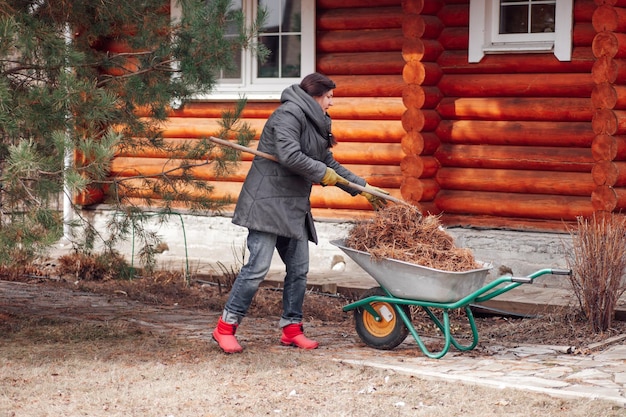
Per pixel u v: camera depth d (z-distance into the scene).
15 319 8.08
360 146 10.97
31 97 6.86
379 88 10.84
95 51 8.37
